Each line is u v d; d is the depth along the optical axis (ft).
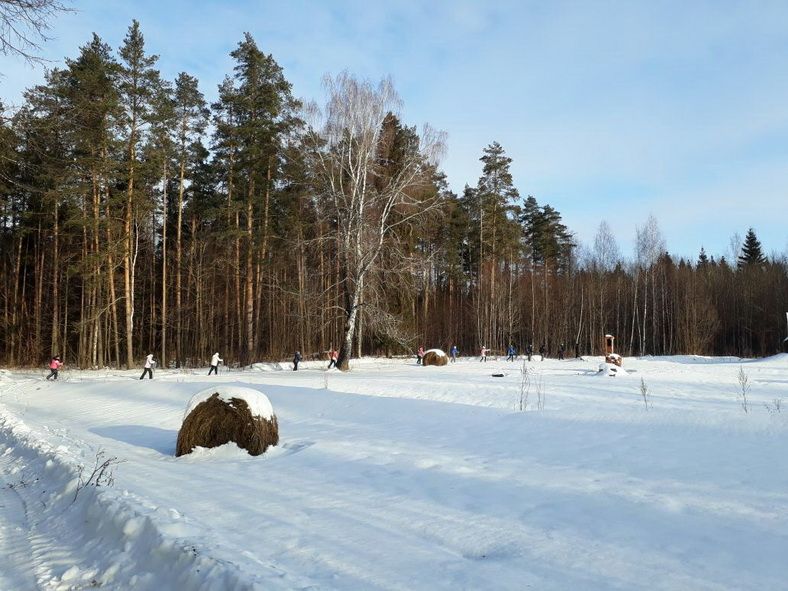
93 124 96.73
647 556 14.42
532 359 143.64
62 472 25.80
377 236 97.40
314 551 15.70
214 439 33.71
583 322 203.10
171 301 153.28
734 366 109.09
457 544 16.12
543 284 205.46
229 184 118.32
